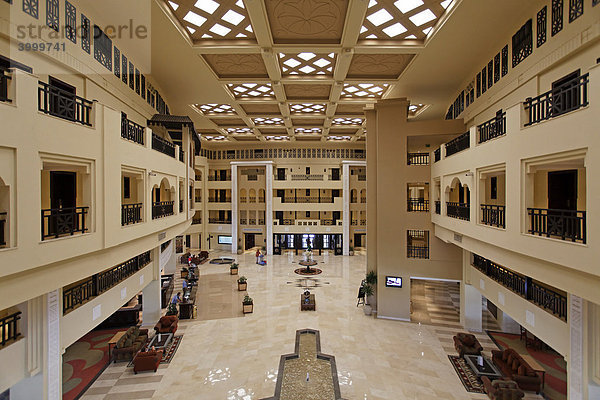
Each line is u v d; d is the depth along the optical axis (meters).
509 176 6.46
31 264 4.32
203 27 9.20
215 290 17.64
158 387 8.28
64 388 8.22
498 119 7.20
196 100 15.55
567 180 7.18
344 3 8.00
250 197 31.59
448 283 20.12
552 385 8.33
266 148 29.70
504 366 8.89
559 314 6.61
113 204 6.37
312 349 10.58
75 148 5.24
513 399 7.31
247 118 19.42
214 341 11.13
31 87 4.39
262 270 22.47
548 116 5.33
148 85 12.13
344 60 10.69
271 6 8.12
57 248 4.80
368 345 10.83
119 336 10.36
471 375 8.89
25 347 5.61
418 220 13.45
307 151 29.64
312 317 13.52
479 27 8.71
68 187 7.61
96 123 5.83
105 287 8.16
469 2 7.57
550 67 7.04
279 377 8.75
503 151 6.71
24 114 4.27
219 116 19.12
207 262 25.12
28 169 4.33
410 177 13.59
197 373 8.98
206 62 11.17
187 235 30.47
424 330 12.26
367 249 14.52
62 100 5.18
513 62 8.68
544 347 10.49
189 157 13.38
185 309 13.36
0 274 3.87
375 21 8.84
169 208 10.31
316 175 29.66
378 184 13.88
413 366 9.40
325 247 30.34
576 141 4.52
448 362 9.65
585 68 6.01
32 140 4.39
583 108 4.37
